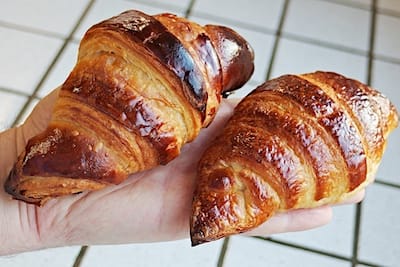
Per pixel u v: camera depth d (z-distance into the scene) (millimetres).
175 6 595
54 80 521
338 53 572
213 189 318
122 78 320
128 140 316
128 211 348
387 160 493
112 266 429
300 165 324
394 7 626
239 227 315
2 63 527
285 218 343
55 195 320
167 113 324
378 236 452
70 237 367
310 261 437
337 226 455
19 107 500
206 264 433
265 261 436
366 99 345
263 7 605
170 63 318
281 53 563
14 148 374
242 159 322
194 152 367
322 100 333
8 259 425
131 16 334
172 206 347
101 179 315
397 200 471
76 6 581
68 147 311
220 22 585
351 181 330
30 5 576
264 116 333
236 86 376
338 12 611
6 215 354
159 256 435
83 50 339
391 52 580
